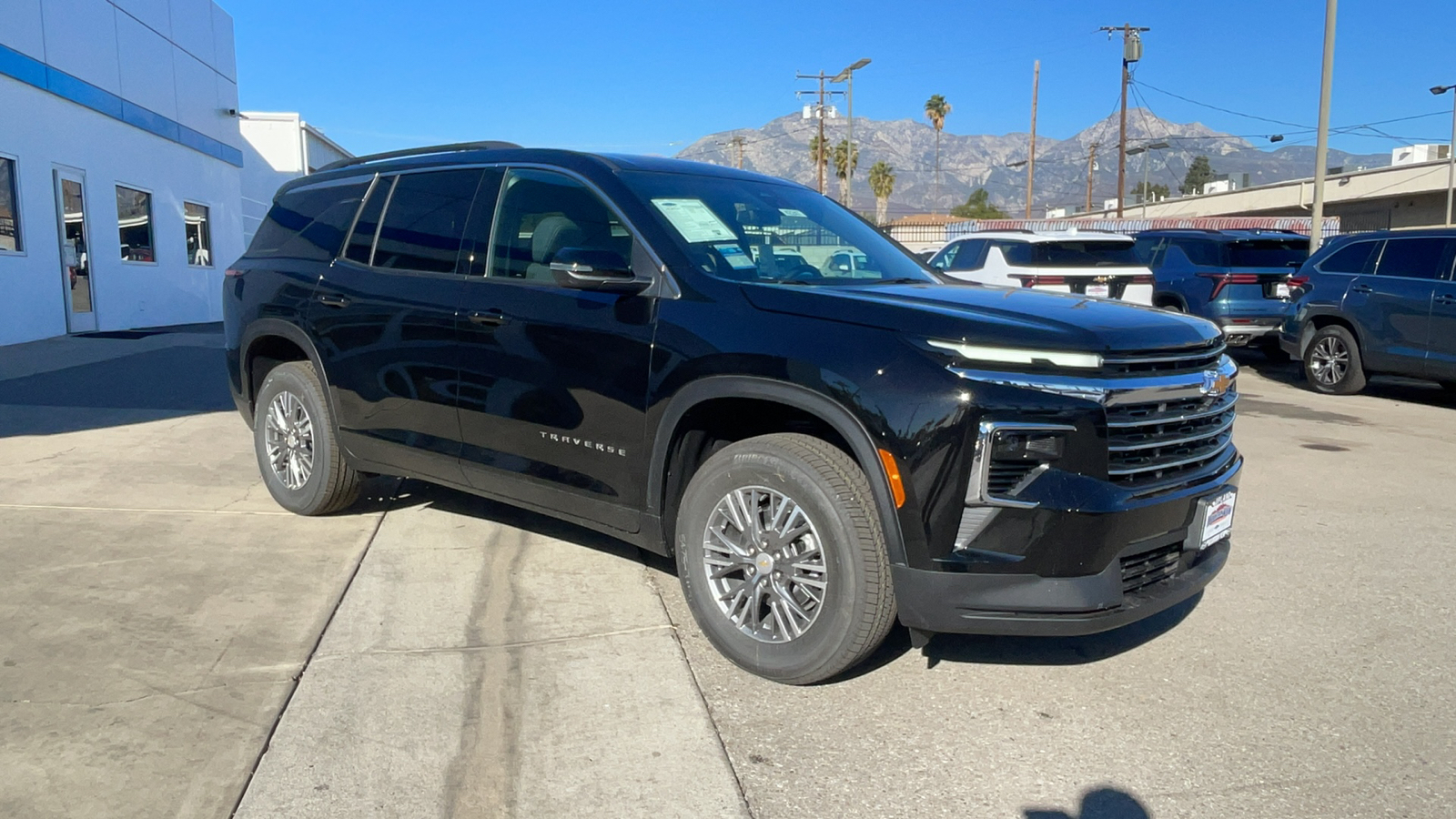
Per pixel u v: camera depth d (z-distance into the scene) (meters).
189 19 18.75
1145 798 2.74
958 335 3.01
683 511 3.54
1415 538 5.31
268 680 3.27
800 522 3.26
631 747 2.94
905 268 4.35
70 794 2.58
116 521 4.97
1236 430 8.70
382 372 4.55
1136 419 3.11
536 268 4.04
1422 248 10.27
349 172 5.19
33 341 13.34
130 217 16.47
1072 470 2.99
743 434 3.70
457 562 4.50
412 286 4.45
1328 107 17.39
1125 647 3.79
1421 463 7.24
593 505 3.81
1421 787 2.81
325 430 4.91
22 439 6.84
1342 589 4.48
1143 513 3.09
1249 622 4.06
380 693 3.22
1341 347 10.96
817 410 3.13
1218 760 2.95
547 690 3.28
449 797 2.65
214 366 11.03
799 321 3.26
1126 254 10.91
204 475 5.97
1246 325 12.58
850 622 3.13
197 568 4.31
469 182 4.48
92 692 3.14
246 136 28.08
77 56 14.43
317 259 5.04
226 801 2.59
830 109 53.59
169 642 3.53
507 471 4.09
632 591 4.21
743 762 2.89
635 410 3.59
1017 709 3.25
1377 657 3.73
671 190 4.00
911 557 3.03
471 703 3.17
